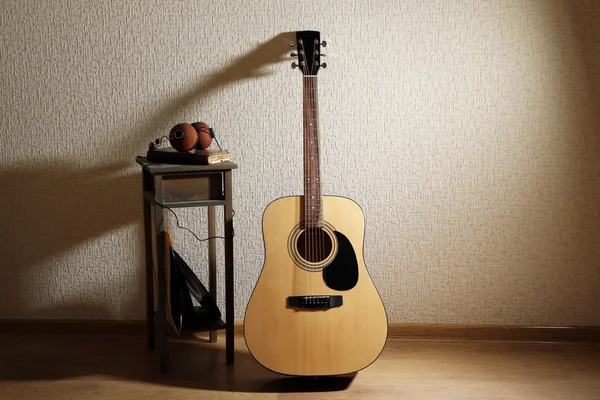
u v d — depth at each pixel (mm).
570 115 2533
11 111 2645
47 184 2682
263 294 2201
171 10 2566
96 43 2594
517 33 2506
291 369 2186
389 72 2553
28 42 2602
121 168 2664
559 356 2508
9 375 2350
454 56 2531
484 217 2615
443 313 2680
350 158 2605
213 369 2398
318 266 2225
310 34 2344
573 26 2486
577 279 2627
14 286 2742
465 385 2252
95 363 2459
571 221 2594
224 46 2574
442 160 2590
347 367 2191
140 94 2617
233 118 2611
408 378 2311
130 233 2703
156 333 2715
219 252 2684
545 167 2570
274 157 2625
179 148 2291
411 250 2650
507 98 2541
